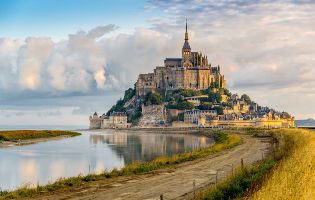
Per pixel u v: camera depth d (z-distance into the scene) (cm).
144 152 11706
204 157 7425
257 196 2595
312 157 4112
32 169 7650
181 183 4528
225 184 3738
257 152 8162
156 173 5384
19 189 4191
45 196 3844
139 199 3666
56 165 8294
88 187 4328
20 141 16450
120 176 5134
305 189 2658
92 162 8850
